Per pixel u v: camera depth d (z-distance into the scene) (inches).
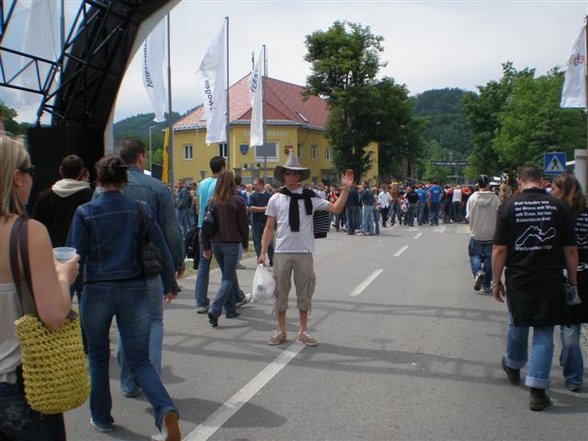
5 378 98.0
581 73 568.1
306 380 216.1
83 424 179.0
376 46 2071.9
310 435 168.1
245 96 2106.3
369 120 2064.5
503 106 2422.5
